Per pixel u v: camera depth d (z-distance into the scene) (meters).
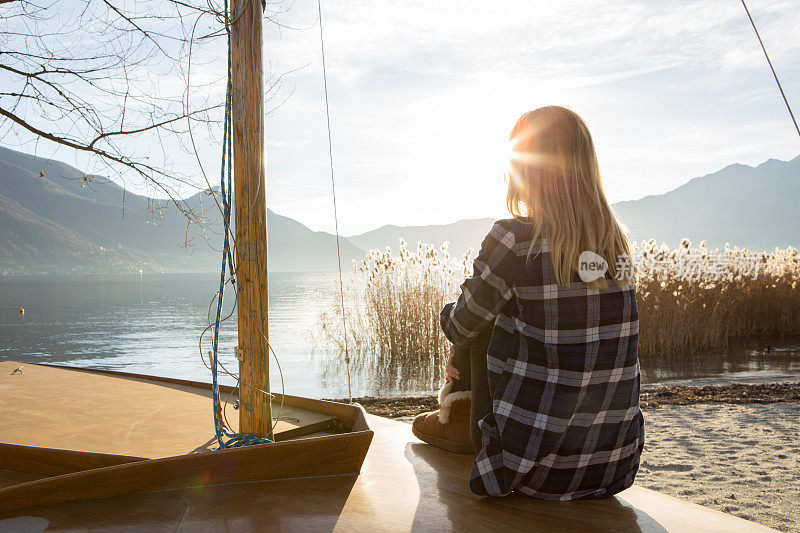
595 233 1.65
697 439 4.15
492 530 1.56
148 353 17.19
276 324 21.73
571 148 1.68
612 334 1.65
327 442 1.97
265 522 1.60
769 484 3.06
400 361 11.33
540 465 1.68
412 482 1.96
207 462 1.85
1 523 1.59
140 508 1.70
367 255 12.96
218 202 2.27
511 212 1.87
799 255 15.53
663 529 1.56
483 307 1.74
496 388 1.75
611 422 1.69
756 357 10.83
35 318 35.22
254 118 2.10
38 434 2.20
